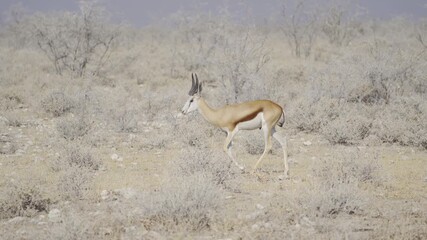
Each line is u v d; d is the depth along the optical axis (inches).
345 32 6761.8
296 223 1286.9
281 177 1711.4
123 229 1230.9
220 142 2313.0
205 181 1385.3
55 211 1343.5
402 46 4571.9
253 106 1765.5
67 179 1549.0
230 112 1780.3
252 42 3435.0
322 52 5885.8
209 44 4980.3
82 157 1839.3
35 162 1913.1
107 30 4859.7
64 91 3090.6
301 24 6998.0
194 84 1838.1
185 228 1230.3
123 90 3425.2
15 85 3624.5
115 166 1875.0
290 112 2598.4
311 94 2824.8
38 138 2330.2
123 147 2207.2
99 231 1219.2
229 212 1347.2
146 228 1240.8
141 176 1716.3
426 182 1668.3
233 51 3250.5
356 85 2999.5
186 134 2263.8
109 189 1569.9
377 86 2989.7
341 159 1745.8
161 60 5280.5
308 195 1412.4
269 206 1402.6
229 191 1565.0
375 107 2721.5
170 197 1286.9
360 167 1657.2
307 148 2207.2
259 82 3043.8
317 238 1181.7
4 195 1396.4
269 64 4170.8
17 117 2657.5
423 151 2150.6
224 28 4530.0
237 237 1195.9
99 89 3388.3
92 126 2527.1
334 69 3284.9
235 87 3058.6
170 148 2198.6
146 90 3459.6
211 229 1250.0
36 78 3777.1
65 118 2487.7
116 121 2544.3
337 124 2311.8
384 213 1364.4
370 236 1198.9
